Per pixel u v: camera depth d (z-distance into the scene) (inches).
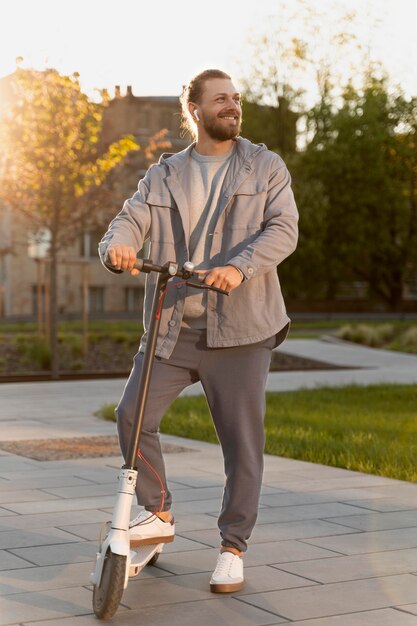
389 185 1989.4
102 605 152.7
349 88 1935.3
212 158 176.7
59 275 2122.3
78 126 706.8
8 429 393.1
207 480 275.6
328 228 2006.6
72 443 351.3
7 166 719.1
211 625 151.9
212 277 161.2
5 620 152.6
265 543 202.2
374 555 193.2
